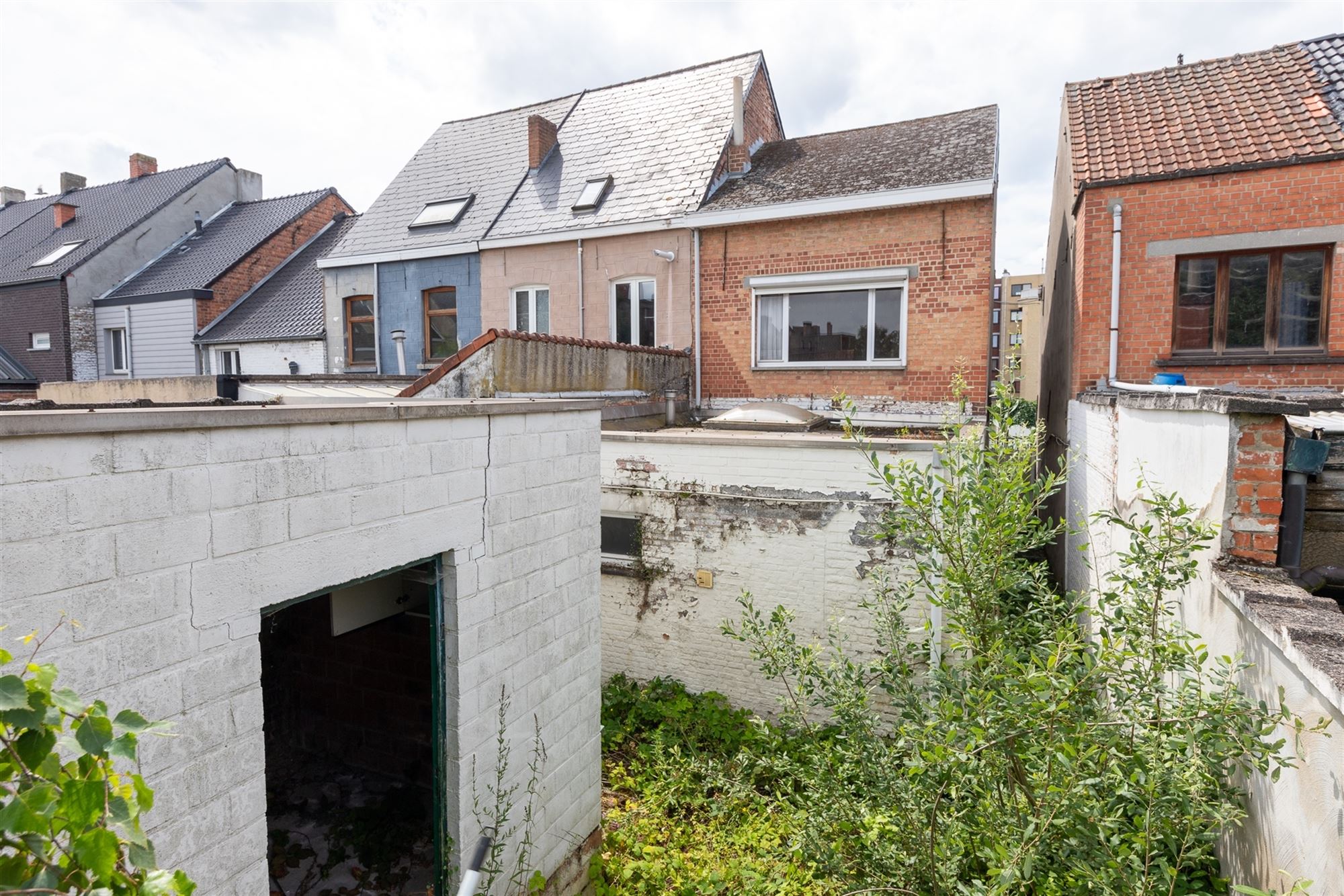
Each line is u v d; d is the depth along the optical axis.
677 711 6.88
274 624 6.75
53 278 20.09
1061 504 10.73
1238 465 3.33
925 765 3.01
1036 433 3.49
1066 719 2.85
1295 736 2.52
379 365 14.89
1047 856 2.84
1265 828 2.81
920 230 10.39
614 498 7.68
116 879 1.29
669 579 7.47
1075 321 9.45
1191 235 8.38
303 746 6.74
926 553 3.72
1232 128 8.62
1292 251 8.13
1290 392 5.18
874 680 4.05
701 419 11.89
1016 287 39.72
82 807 1.25
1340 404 4.54
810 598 6.88
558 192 13.72
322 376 10.29
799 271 11.16
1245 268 8.34
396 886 4.89
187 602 2.31
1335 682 2.15
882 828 3.76
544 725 4.22
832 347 11.16
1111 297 8.67
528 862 4.07
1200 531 2.99
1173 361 8.52
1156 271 8.55
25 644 1.89
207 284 19.25
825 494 6.75
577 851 4.61
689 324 11.96
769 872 4.73
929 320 10.42
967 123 11.84
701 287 11.88
